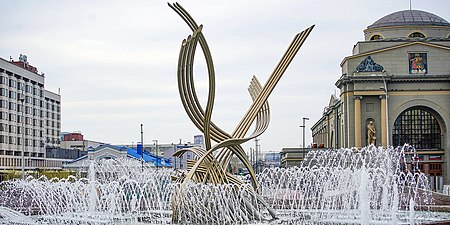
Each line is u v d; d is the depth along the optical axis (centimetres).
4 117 8212
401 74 7756
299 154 8200
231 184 2323
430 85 7731
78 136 13175
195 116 2377
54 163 9862
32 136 9119
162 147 13425
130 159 7331
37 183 3219
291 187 4191
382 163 5788
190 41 2230
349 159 6575
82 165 7681
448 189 6706
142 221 2530
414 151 7219
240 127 2502
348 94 7825
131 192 3356
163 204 3197
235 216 2303
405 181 5191
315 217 2708
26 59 9294
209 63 2288
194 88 2345
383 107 7688
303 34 2581
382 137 7662
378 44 7862
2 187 4200
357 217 2748
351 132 7756
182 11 2303
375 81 7706
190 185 2267
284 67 2580
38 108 9338
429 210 3244
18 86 8706
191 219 2252
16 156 8575
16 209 2986
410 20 8294
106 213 2919
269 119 2611
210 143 2394
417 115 7925
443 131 7781
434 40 7831
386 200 3353
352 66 7844
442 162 7756
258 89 2702
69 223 2495
